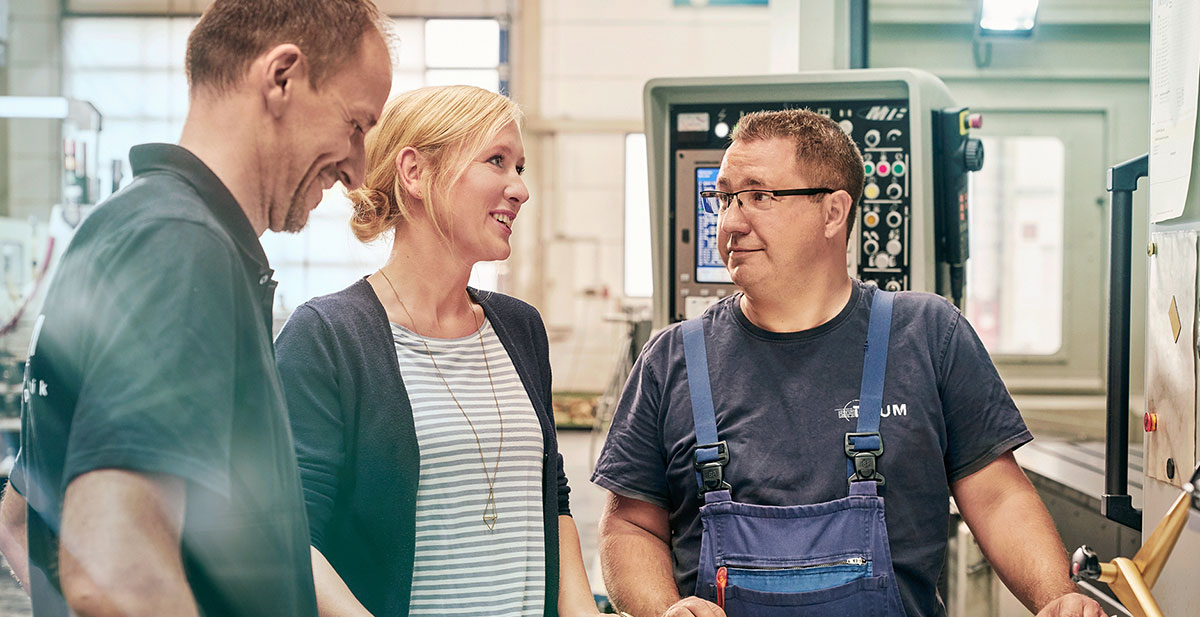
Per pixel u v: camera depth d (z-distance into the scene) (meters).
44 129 8.22
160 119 8.91
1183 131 1.38
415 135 1.28
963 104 4.23
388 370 1.24
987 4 3.77
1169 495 1.42
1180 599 1.37
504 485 1.29
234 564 0.83
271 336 0.93
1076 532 2.57
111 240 0.80
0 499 0.98
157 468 0.75
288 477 0.90
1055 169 4.53
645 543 1.55
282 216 0.96
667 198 2.45
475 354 1.34
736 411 1.48
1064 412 4.26
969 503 1.48
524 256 9.22
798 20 2.90
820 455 1.43
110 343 0.77
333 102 0.93
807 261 1.48
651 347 1.61
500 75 9.19
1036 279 4.71
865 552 1.36
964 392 1.46
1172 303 1.42
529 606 1.30
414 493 1.21
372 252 1.43
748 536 1.39
